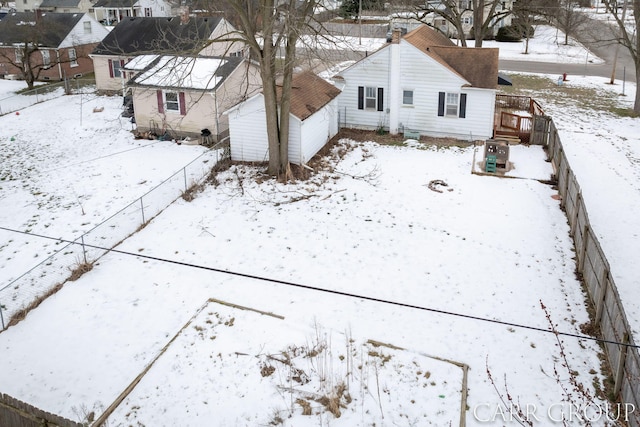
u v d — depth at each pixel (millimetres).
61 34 46125
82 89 42531
